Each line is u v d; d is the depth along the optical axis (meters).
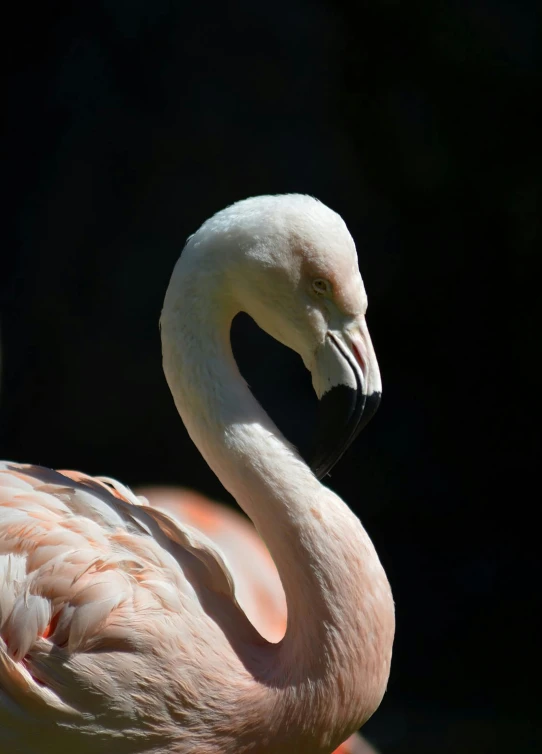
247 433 3.49
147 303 10.41
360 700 3.38
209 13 10.80
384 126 10.91
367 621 3.36
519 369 10.94
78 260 10.46
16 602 3.27
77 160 10.60
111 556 3.35
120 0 10.80
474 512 10.66
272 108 10.83
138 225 10.54
